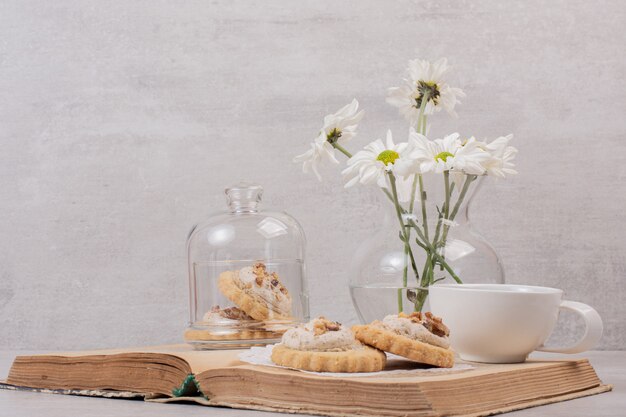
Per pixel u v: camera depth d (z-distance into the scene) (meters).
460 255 1.26
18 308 2.00
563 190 1.89
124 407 1.06
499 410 0.96
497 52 1.91
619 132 1.88
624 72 1.89
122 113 1.99
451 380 0.92
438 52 1.92
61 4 2.02
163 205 1.97
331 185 1.93
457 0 1.92
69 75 2.01
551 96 1.90
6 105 2.02
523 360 1.17
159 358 1.12
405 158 1.23
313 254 1.93
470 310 1.14
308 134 1.94
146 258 1.97
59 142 2.00
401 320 1.08
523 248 1.89
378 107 1.93
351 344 1.05
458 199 1.28
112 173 1.98
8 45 2.03
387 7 1.94
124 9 2.00
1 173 2.02
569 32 1.90
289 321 1.39
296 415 0.96
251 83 1.96
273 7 1.96
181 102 1.97
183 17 1.98
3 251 2.01
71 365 1.21
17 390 1.25
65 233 1.99
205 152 1.97
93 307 1.98
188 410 1.02
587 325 1.15
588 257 1.88
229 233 1.47
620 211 1.88
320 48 1.95
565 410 0.99
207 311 1.44
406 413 0.88
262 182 1.95
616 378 1.31
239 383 1.02
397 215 1.29
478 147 1.27
